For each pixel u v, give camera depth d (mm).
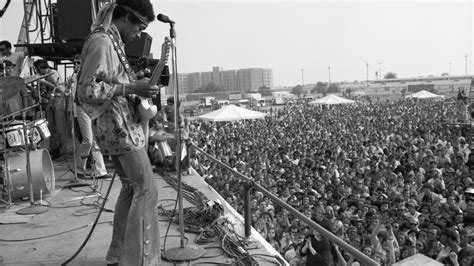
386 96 86375
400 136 21766
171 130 7332
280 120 36406
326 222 7688
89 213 4617
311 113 42344
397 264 3713
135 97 2711
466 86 82188
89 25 7301
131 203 2721
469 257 7023
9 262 3316
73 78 5910
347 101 40469
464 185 10898
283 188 11070
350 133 24734
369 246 7812
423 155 14867
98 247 3611
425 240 7680
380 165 12648
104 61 2471
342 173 13344
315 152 16891
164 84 7980
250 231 4020
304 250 6836
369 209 8867
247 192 3998
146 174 2715
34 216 4539
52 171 5586
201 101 71250
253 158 16125
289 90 135500
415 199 10336
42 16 8414
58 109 7344
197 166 13328
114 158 2807
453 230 7488
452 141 18453
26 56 7832
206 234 3902
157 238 2830
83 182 5910
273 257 3574
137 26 2725
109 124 2617
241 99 81312
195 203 4879
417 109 40250
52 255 3457
